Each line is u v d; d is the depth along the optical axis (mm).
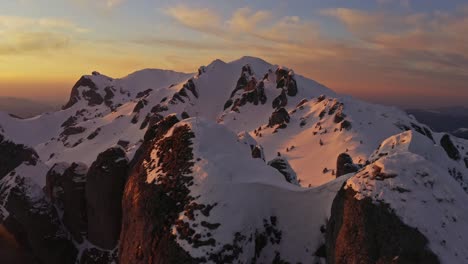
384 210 22875
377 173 25156
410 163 25219
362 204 23719
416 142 37938
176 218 28766
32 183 42875
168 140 35875
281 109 176875
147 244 28953
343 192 26156
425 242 20984
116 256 37562
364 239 22781
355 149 123312
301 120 169750
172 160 33438
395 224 22156
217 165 31812
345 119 149500
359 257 22609
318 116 166500
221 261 26234
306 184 100562
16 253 39969
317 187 31531
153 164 34375
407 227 21766
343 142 132625
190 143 34312
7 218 41688
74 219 41406
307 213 30953
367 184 24734
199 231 27359
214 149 34125
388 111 165750
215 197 29188
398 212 22438
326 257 28031
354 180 25688
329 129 149000
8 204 41844
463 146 83875
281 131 167500
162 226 28922
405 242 21406
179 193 30266
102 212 38344
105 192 38062
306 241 30094
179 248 26922
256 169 33812
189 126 36344
